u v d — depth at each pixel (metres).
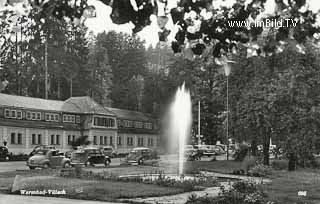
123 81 124.19
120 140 91.19
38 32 89.12
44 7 4.24
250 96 45.12
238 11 4.95
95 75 109.69
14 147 67.94
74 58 103.44
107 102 109.06
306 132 41.09
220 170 42.91
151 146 100.25
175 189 24.91
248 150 57.12
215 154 74.12
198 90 77.06
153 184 27.25
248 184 22.03
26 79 91.88
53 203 19.59
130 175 33.56
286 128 41.84
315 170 43.88
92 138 82.50
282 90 41.56
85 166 47.66
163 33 4.79
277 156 51.19
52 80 103.75
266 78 44.88
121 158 72.38
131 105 111.94
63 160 46.94
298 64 41.03
